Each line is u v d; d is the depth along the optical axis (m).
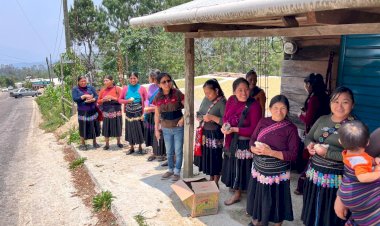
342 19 2.79
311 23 2.71
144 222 4.00
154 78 6.16
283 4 2.29
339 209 2.60
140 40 24.28
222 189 4.84
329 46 5.52
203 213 4.07
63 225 4.52
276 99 3.27
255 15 2.55
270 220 3.40
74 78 15.41
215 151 4.53
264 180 3.33
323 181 3.02
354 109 5.14
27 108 27.77
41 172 6.83
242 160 4.02
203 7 3.15
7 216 4.92
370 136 2.41
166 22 3.66
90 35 40.34
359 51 5.01
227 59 28.28
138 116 6.66
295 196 4.58
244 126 3.91
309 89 4.30
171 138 5.18
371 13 3.04
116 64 25.11
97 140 8.28
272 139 3.29
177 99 4.99
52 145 9.24
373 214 2.27
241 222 3.90
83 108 7.25
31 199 5.48
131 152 6.93
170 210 4.29
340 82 5.33
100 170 5.98
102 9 40.28
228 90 13.93
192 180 4.41
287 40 6.06
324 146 2.95
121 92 6.74
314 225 3.15
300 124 6.06
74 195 5.43
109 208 4.65
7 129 14.95
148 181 5.31
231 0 3.07
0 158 8.50
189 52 4.71
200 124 4.62
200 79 18.50
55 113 16.41
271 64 23.78
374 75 4.84
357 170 2.24
